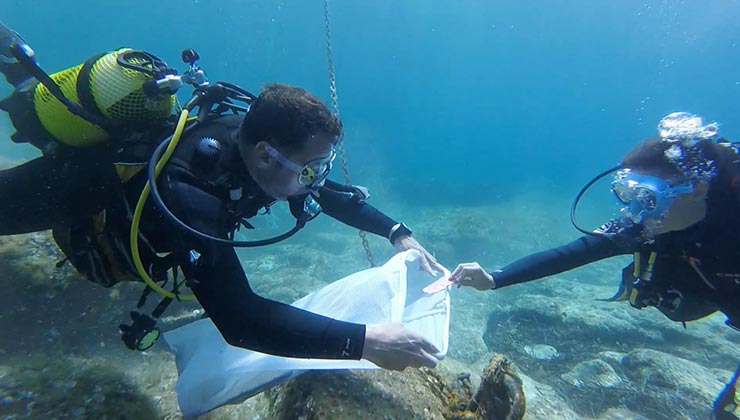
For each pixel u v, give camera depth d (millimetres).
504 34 53656
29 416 1669
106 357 3090
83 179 1655
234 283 1380
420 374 2182
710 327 6160
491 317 7074
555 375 5391
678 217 2184
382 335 1487
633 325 5941
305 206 1731
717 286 2244
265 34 47375
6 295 2916
